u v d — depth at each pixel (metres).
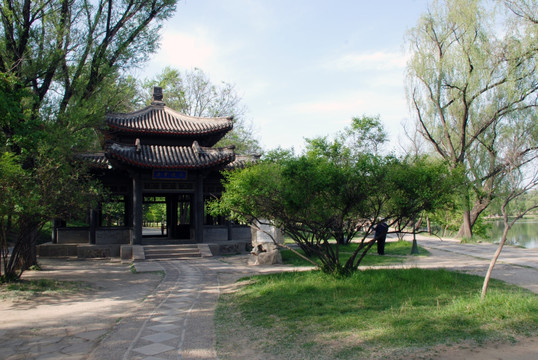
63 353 6.51
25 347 6.82
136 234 20.86
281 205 10.41
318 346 6.07
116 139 22.80
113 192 23.03
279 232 19.09
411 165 10.34
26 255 16.12
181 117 24.78
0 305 9.90
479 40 25.50
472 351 5.58
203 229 22.86
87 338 7.29
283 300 8.94
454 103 27.42
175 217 25.50
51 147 12.11
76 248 21.91
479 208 27.78
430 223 33.50
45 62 14.19
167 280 13.64
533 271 13.27
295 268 15.37
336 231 10.94
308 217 10.51
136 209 20.92
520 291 9.45
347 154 10.42
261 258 17.00
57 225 22.75
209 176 23.56
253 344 6.46
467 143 27.42
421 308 7.81
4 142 11.98
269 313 8.10
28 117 12.73
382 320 7.04
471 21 25.08
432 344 5.86
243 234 24.39
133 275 14.95
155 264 17.94
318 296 9.10
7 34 14.14
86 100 15.69
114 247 21.30
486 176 24.44
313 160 9.97
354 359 5.50
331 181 9.70
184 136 22.91
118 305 9.94
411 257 17.66
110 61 16.30
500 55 24.95
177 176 21.41
